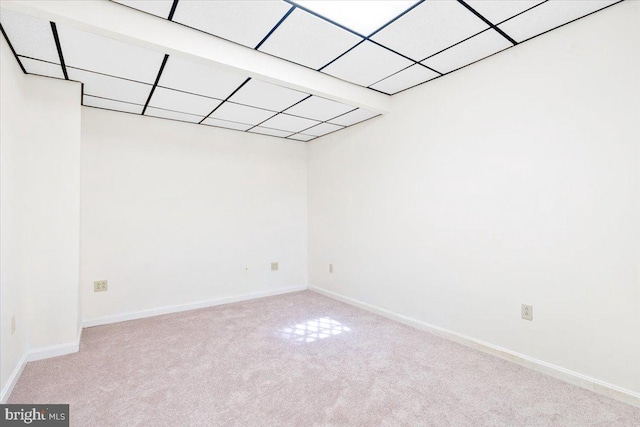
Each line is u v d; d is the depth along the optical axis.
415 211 3.06
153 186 3.47
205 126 3.80
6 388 1.92
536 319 2.22
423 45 2.24
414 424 1.68
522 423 1.68
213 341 2.77
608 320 1.91
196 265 3.75
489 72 2.44
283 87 2.62
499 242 2.42
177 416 1.76
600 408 1.80
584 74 1.98
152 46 1.94
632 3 1.80
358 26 1.99
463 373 2.20
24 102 2.33
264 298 4.16
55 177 2.48
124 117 3.31
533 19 1.96
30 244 2.40
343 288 4.00
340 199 4.02
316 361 2.40
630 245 1.83
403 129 3.16
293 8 1.81
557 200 2.11
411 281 3.12
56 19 1.68
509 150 2.34
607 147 1.90
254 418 1.74
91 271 3.14
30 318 2.40
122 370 2.26
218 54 2.13
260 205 4.23
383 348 2.62
